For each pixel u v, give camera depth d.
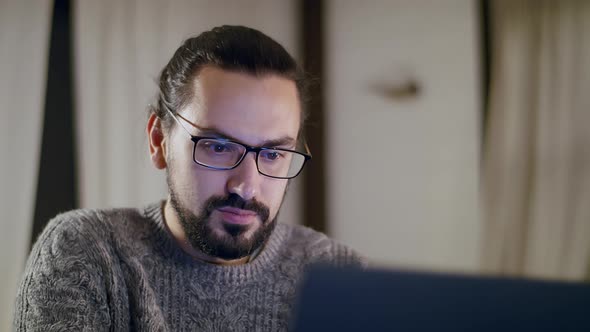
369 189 3.07
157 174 2.63
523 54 2.91
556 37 2.86
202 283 0.97
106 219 1.00
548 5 2.87
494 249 2.90
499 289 0.38
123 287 0.95
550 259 2.80
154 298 0.95
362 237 3.06
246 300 0.99
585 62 2.80
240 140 0.88
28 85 2.46
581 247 2.76
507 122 2.92
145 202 2.61
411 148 3.07
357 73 3.10
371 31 3.11
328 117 3.08
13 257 2.38
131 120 2.62
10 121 2.44
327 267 0.40
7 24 2.46
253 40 0.94
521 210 2.87
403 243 3.05
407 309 0.38
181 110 0.93
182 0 2.80
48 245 0.93
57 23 2.62
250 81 0.89
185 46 1.00
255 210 0.90
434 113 3.06
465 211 3.02
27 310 0.87
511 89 2.92
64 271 0.89
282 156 0.92
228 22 2.91
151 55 2.69
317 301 0.39
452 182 3.04
